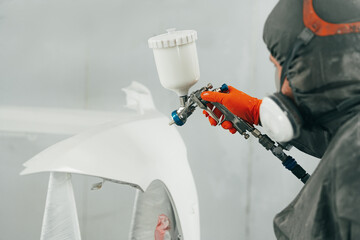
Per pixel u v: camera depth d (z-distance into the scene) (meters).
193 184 1.23
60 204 0.96
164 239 1.15
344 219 0.59
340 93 0.61
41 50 1.96
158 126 1.19
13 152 1.90
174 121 0.90
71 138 1.02
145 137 1.10
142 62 2.09
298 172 0.82
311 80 0.63
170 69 0.87
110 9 2.02
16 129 1.53
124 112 1.31
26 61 1.94
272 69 2.12
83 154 0.98
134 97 1.30
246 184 2.15
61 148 1.00
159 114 1.26
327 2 0.61
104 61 2.04
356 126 0.60
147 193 1.16
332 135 0.66
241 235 2.18
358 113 0.61
